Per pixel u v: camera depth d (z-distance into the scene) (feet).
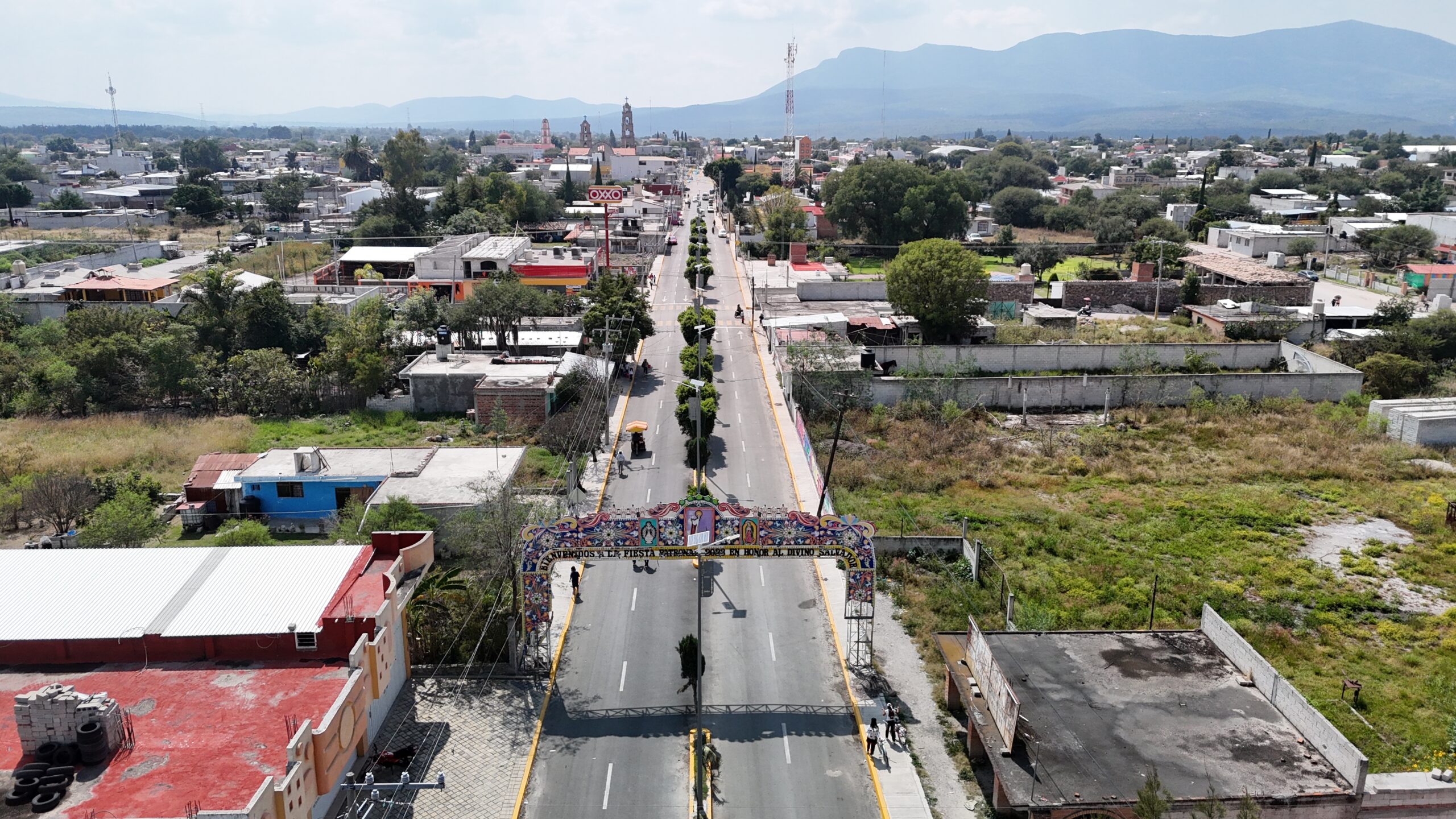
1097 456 250.37
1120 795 103.96
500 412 252.83
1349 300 410.93
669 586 178.81
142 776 98.17
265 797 92.43
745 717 138.62
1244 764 108.88
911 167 559.79
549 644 155.33
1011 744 110.52
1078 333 358.84
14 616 120.06
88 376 282.15
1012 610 164.35
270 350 296.10
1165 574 183.21
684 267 510.58
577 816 117.08
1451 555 193.06
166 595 125.49
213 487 202.80
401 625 140.46
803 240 538.47
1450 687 146.10
